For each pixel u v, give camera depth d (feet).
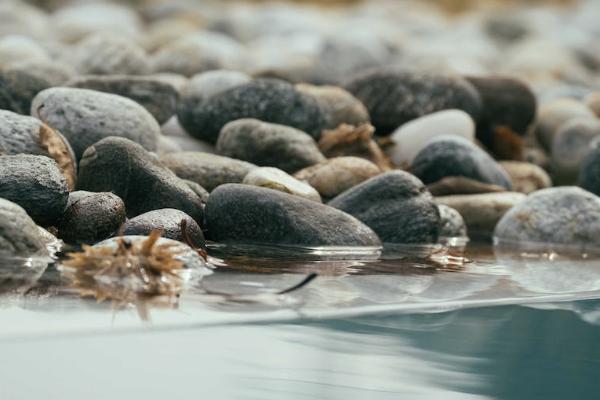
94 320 13.24
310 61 64.54
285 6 121.19
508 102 44.45
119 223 22.15
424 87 41.06
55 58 51.88
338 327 13.93
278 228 23.89
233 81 37.73
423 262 22.49
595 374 12.31
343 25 105.09
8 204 18.94
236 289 16.44
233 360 11.78
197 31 86.58
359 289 17.38
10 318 13.00
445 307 16.12
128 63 45.65
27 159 21.72
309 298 15.98
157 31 80.48
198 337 12.73
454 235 29.73
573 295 18.38
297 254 22.17
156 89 35.12
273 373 11.37
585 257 26.18
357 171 30.35
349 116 38.17
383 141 37.78
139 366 11.19
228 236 24.03
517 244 28.91
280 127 31.96
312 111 34.86
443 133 37.73
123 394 10.18
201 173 28.07
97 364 11.13
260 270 19.06
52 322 12.95
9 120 24.68
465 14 142.72
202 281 17.12
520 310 16.35
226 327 13.42
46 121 27.94
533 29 121.70
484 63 90.99
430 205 27.25
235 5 120.98
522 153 43.01
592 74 95.55
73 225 21.66
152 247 16.89
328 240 23.88
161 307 14.42
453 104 41.04
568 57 96.68
